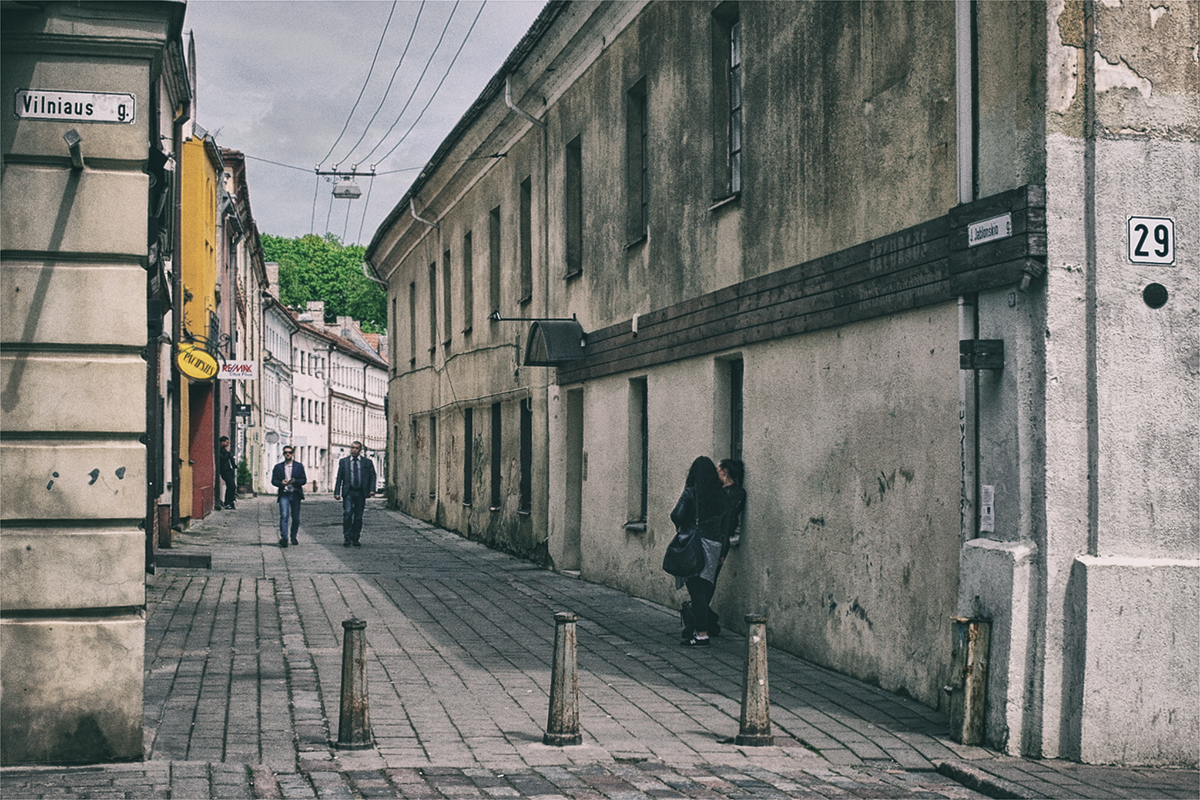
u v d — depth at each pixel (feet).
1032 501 25.57
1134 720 24.73
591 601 49.65
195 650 35.60
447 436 92.17
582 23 55.88
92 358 22.90
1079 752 24.61
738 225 41.47
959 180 28.17
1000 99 27.02
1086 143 25.55
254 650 35.86
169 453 76.33
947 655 28.81
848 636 33.73
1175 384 25.54
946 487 28.99
